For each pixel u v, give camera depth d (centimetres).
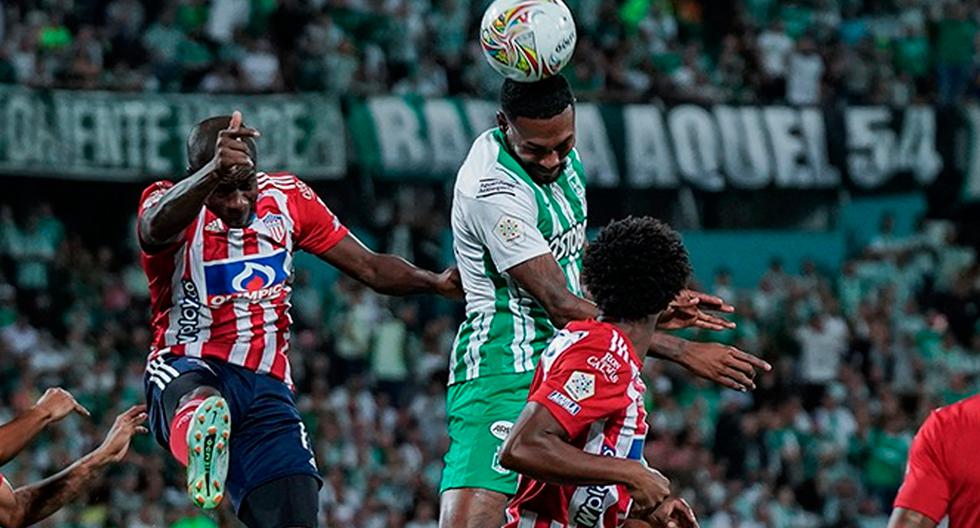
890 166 6494
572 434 1571
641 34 6531
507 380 1914
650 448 5181
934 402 5812
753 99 6378
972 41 6775
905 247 6438
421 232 6009
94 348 5175
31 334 5125
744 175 6328
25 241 5494
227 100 5644
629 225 1620
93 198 5912
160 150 5547
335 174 5772
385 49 6119
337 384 5453
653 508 1563
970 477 1723
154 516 4541
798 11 6869
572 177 1923
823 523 5384
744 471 5369
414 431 5166
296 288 5631
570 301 1845
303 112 5728
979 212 6662
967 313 6328
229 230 1831
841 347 5938
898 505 1756
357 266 1961
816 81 6612
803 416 5547
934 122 6544
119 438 1872
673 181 6234
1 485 1805
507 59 1802
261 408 1834
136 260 5797
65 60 5622
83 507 4500
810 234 6644
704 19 6844
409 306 5672
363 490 4900
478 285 1925
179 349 1836
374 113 5841
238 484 1812
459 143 5956
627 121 6175
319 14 6056
